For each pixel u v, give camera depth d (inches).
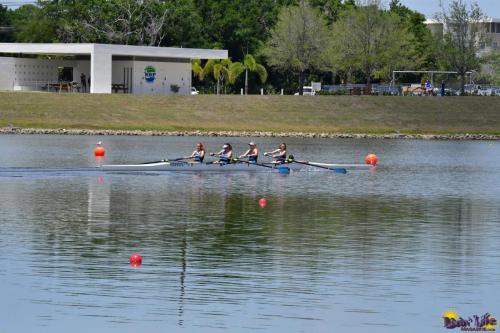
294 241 3592.5
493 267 3166.8
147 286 2812.5
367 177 6338.6
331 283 2893.7
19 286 2785.4
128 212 4301.2
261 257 3260.3
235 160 6314.0
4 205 4443.9
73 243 3447.3
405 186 5802.2
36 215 4141.2
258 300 2687.0
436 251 3440.0
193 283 2859.3
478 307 2662.4
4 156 7160.4
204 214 4286.4
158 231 3764.8
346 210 4547.2
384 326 2486.5
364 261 3228.3
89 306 2603.3
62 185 5329.7
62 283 2827.3
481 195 5374.0
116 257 3208.7
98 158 7214.6
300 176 6220.5
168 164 6161.4
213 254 3294.8
